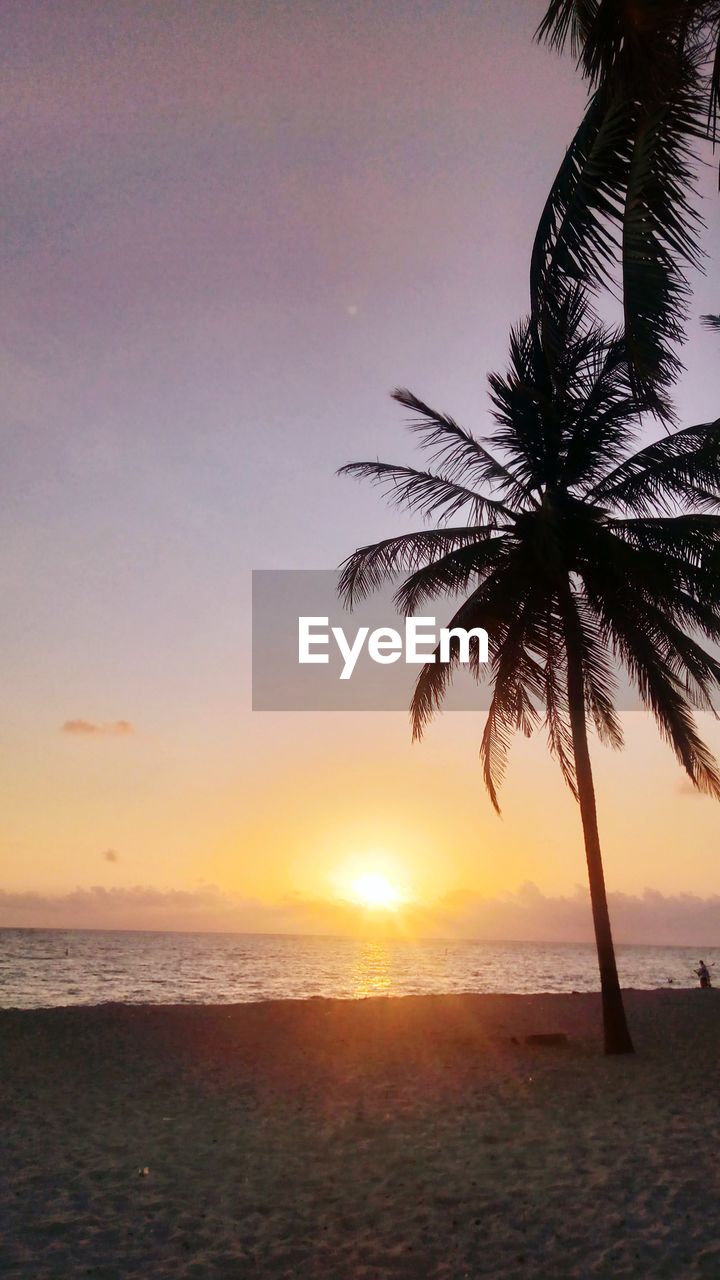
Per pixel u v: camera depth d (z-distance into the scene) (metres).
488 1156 9.43
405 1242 7.00
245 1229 7.36
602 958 16.59
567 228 6.62
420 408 17.50
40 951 102.50
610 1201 7.74
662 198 6.32
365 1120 11.35
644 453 16.58
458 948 193.12
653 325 6.37
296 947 160.12
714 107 6.05
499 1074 14.50
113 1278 6.36
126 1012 24.02
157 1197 8.20
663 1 5.94
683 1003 27.39
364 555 17.33
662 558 15.85
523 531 16.95
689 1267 6.20
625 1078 13.88
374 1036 19.53
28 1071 14.99
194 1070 15.24
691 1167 8.65
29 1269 6.50
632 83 6.25
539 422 16.66
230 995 43.16
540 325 6.98
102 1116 11.63
